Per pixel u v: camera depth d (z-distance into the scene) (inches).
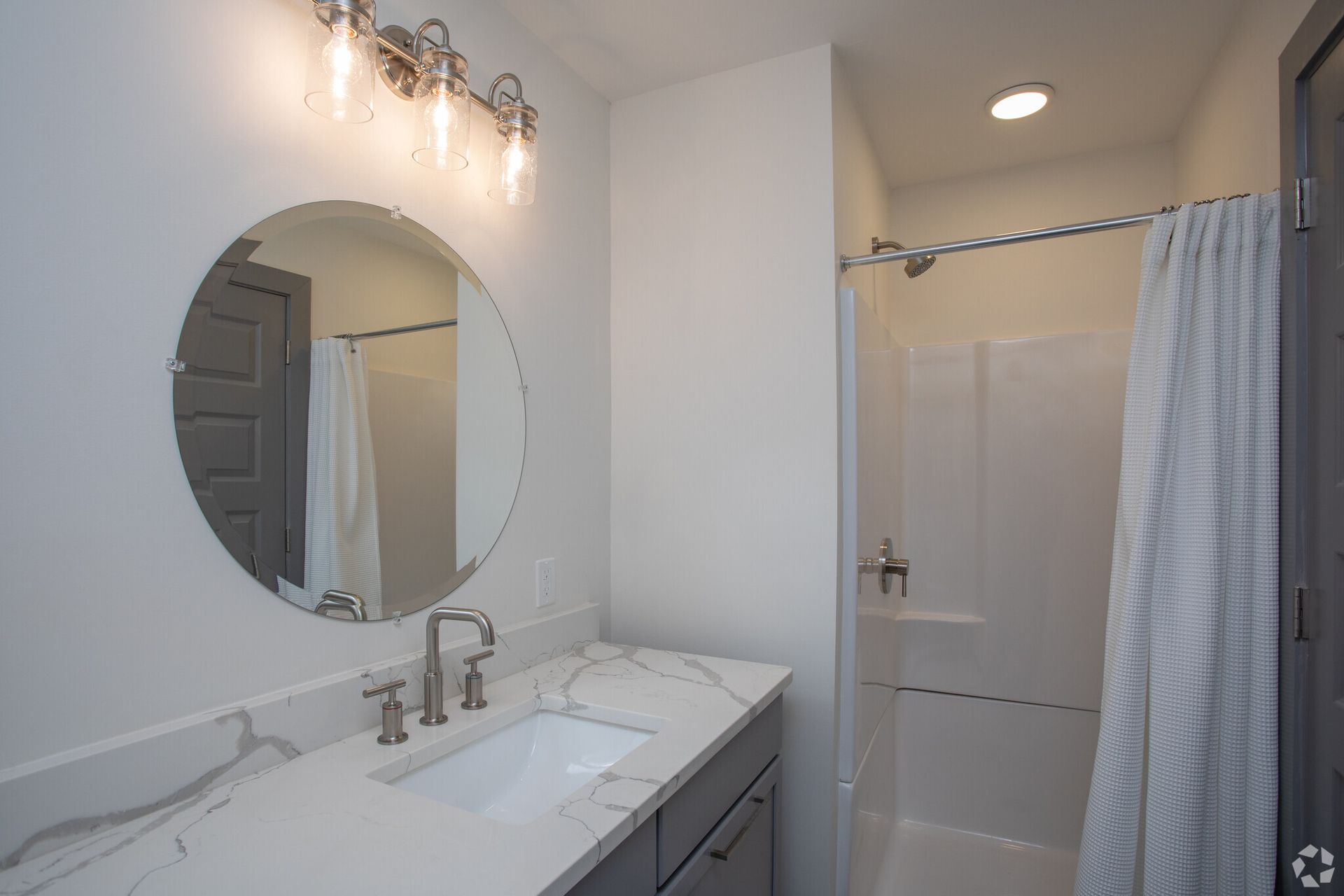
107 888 30.2
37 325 33.5
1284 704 53.6
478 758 50.1
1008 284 105.2
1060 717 96.2
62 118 34.5
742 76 75.5
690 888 45.4
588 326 77.7
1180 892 56.1
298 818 36.3
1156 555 58.2
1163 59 75.2
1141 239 98.4
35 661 33.2
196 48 40.3
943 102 84.5
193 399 39.9
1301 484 51.7
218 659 40.8
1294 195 51.7
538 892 30.2
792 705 71.4
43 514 33.5
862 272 84.8
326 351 47.9
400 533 53.2
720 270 75.9
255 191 43.4
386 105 53.1
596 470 78.7
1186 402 58.3
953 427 104.0
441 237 57.9
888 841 94.9
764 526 73.0
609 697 55.6
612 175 82.5
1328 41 46.3
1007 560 100.1
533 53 69.1
